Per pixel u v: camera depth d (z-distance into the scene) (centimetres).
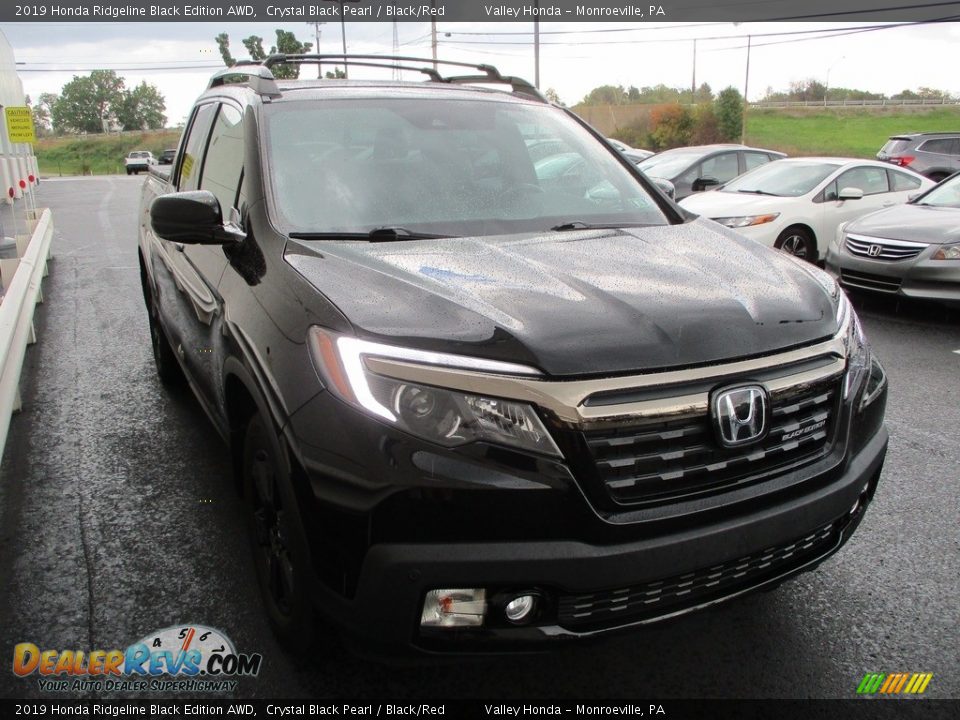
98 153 8656
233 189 316
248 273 272
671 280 246
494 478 192
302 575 219
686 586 214
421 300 220
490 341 203
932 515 358
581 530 197
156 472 399
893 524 350
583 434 196
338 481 200
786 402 223
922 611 287
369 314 213
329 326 215
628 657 263
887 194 978
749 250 294
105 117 11844
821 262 951
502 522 193
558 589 199
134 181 3478
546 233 294
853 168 975
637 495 204
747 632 276
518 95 397
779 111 6856
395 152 319
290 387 216
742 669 257
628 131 6066
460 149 332
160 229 277
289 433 213
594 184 342
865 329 708
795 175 1002
